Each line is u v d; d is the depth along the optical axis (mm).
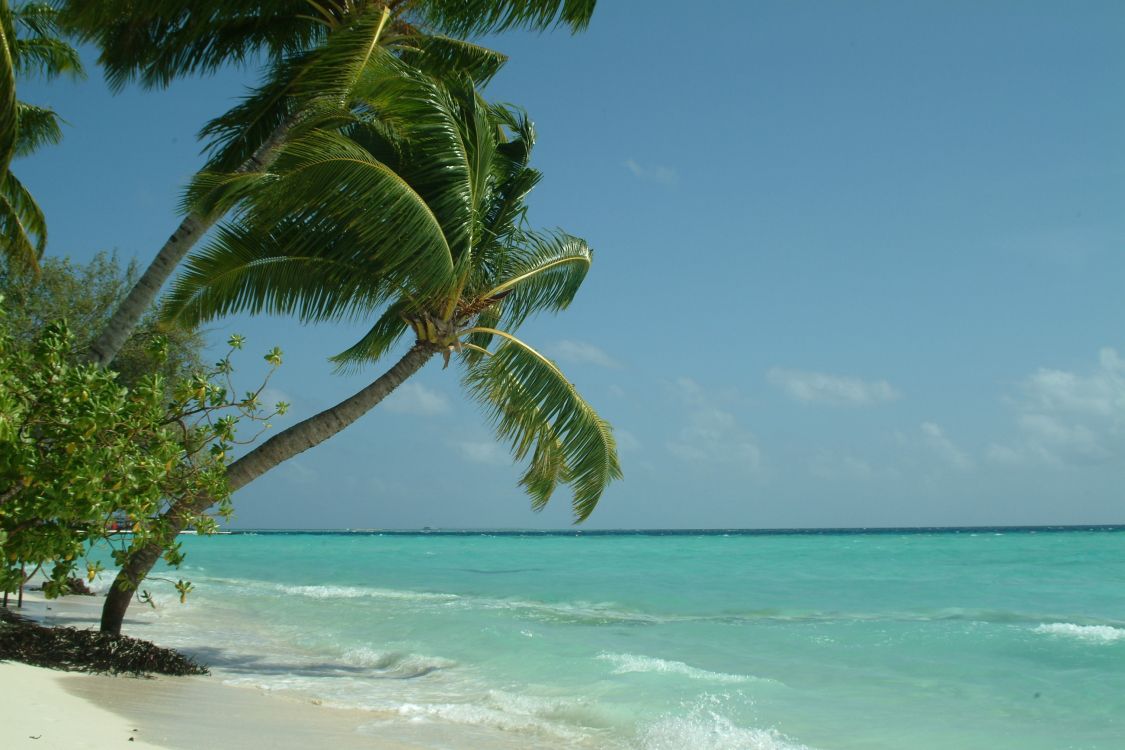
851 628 14312
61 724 5180
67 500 6195
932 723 7918
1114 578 23172
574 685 9445
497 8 11797
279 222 10359
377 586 24203
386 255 10188
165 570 31594
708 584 23688
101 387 6605
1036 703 8688
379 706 8250
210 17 11633
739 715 8211
